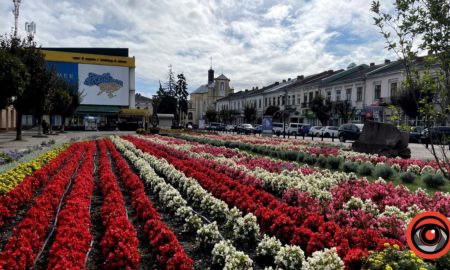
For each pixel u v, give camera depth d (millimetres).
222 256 4363
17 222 6195
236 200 6648
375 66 49156
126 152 15688
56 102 37188
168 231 4762
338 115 47531
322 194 6926
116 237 4422
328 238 4406
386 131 16484
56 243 4172
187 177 9461
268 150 17969
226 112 87562
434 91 4980
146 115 57406
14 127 49250
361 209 5828
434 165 11781
